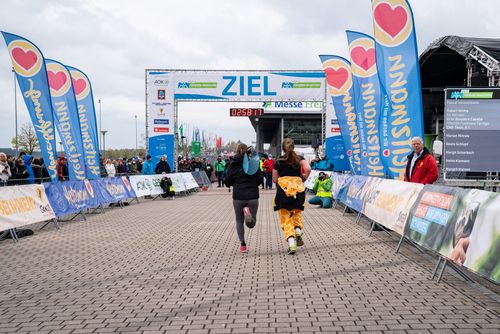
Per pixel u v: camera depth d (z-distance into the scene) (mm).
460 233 5039
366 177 10664
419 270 6031
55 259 7039
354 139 15430
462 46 13898
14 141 53656
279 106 25188
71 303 4688
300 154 7465
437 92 22016
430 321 4020
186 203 17422
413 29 9172
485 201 4688
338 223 11078
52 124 11648
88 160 16031
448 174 12328
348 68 15586
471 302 4594
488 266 4375
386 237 8898
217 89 24125
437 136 22172
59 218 12500
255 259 6820
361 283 5363
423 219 6254
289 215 7355
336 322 4016
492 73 12531
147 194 18562
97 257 7137
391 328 3854
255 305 4539
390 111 9430
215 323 4027
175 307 4504
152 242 8469
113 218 12445
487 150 9859
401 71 9289
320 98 24000
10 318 4234
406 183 7453
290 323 4004
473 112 9844
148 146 24328
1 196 8617
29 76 11484
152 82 24125
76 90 15867
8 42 11359
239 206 7344
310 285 5289
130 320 4133
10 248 8078
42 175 16172
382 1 9305
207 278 5660
